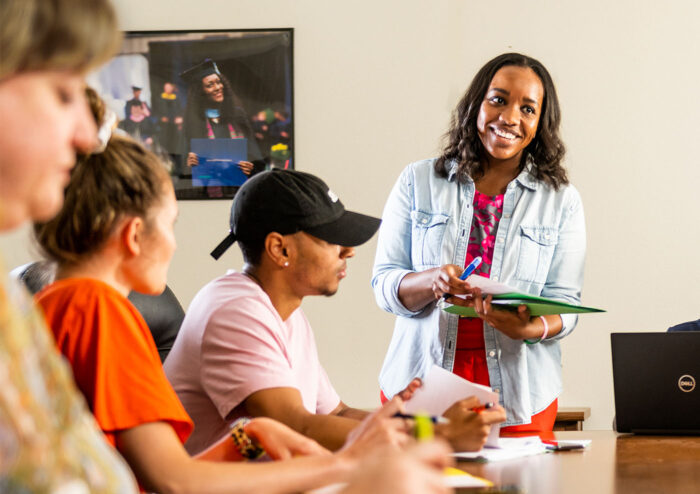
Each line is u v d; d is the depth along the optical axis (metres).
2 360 0.55
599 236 3.86
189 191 3.99
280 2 3.98
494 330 2.30
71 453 0.60
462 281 2.07
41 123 0.62
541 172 2.43
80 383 1.05
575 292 2.41
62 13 0.60
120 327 1.08
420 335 2.39
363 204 3.96
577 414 3.55
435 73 3.93
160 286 1.18
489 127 2.33
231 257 3.97
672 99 3.83
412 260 2.47
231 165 3.98
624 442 1.90
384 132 3.95
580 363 3.84
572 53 3.87
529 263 2.36
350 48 3.96
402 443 1.19
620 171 3.85
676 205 3.83
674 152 3.83
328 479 1.09
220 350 1.51
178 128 4.00
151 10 4.01
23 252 3.91
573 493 1.29
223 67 3.99
